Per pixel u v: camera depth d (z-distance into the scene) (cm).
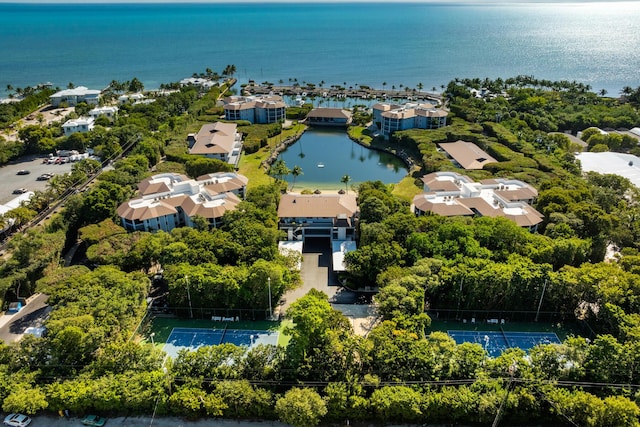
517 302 11650
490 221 13888
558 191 16025
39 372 9050
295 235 15300
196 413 8706
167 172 19238
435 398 8419
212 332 11406
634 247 13875
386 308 10619
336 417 8669
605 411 7825
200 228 14575
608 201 16200
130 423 8788
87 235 14188
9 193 19350
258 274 11238
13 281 11975
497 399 8256
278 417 8825
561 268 11944
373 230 13512
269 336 11262
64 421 8819
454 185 17338
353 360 9531
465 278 11350
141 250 12900
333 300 12519
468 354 9056
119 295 10788
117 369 9244
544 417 8612
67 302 10512
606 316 10600
